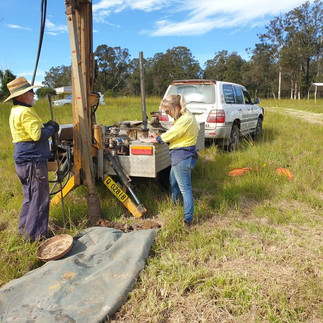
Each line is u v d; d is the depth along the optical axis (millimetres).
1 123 12570
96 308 2451
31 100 3398
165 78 70312
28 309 2434
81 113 3783
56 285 2678
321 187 5164
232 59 74312
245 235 3764
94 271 2930
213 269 3057
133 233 3506
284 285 2803
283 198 4887
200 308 2561
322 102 34500
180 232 3768
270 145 8430
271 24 59000
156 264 3084
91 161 3979
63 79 78500
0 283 2861
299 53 52562
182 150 3787
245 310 2518
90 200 4074
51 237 3641
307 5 55969
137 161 4145
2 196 4883
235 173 5961
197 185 5484
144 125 5148
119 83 78875
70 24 3496
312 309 2535
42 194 3506
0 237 3570
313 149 7859
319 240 3611
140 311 2504
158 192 5141
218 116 7320
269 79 62750
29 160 3381
